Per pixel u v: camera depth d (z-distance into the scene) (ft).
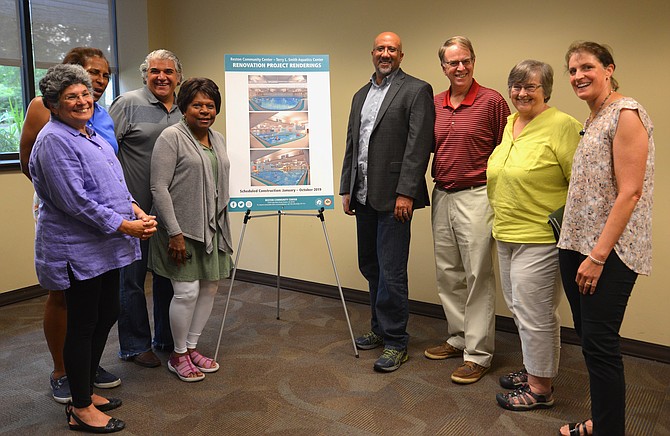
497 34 11.10
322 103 10.36
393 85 9.51
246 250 15.46
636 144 5.94
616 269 6.15
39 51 14.05
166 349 10.51
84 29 15.16
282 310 12.98
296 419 7.99
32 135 7.88
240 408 8.30
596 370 6.46
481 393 8.77
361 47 12.88
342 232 13.71
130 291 9.68
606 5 9.90
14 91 13.70
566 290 7.04
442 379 9.29
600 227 6.31
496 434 7.59
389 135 9.44
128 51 15.92
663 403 8.48
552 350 7.96
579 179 6.52
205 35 15.40
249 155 10.16
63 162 6.72
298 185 10.30
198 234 8.85
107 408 8.20
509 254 8.30
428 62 12.02
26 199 13.66
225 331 11.55
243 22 14.64
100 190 7.12
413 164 9.20
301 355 10.30
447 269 9.89
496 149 8.39
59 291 8.21
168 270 9.00
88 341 7.43
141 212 7.90
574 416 8.03
